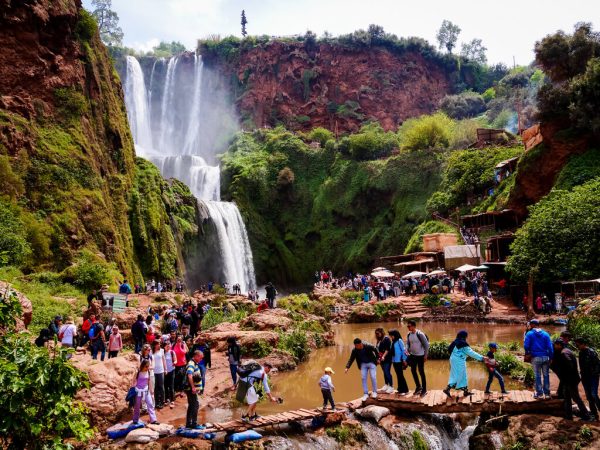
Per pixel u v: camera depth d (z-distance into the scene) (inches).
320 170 3147.1
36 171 1428.4
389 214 2674.7
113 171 1813.5
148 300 1250.6
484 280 1515.7
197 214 2257.6
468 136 2925.7
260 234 2881.4
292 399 612.7
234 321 1097.4
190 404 438.9
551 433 425.1
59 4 1648.6
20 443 345.1
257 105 3951.8
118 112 1978.3
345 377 732.0
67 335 617.0
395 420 480.7
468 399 476.7
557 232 1206.9
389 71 4269.2
